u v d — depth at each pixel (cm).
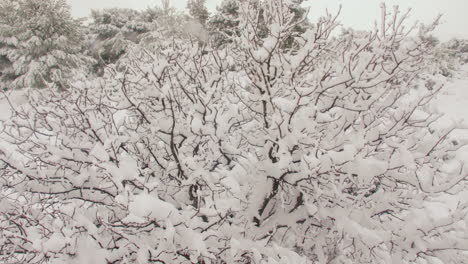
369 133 286
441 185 265
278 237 343
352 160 255
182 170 316
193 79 340
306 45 295
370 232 251
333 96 305
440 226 263
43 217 282
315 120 278
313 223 340
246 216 312
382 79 285
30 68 1424
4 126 279
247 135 329
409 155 241
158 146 345
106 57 2180
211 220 262
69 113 298
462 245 257
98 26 2217
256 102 337
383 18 296
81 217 212
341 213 287
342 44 343
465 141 290
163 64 272
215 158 321
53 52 1458
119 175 209
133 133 315
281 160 258
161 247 221
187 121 308
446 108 1227
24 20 1470
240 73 373
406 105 280
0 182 272
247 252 272
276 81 332
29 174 271
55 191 284
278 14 304
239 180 320
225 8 1355
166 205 204
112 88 342
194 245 212
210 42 351
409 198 315
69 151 284
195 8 1599
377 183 341
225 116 303
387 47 305
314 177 277
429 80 1492
